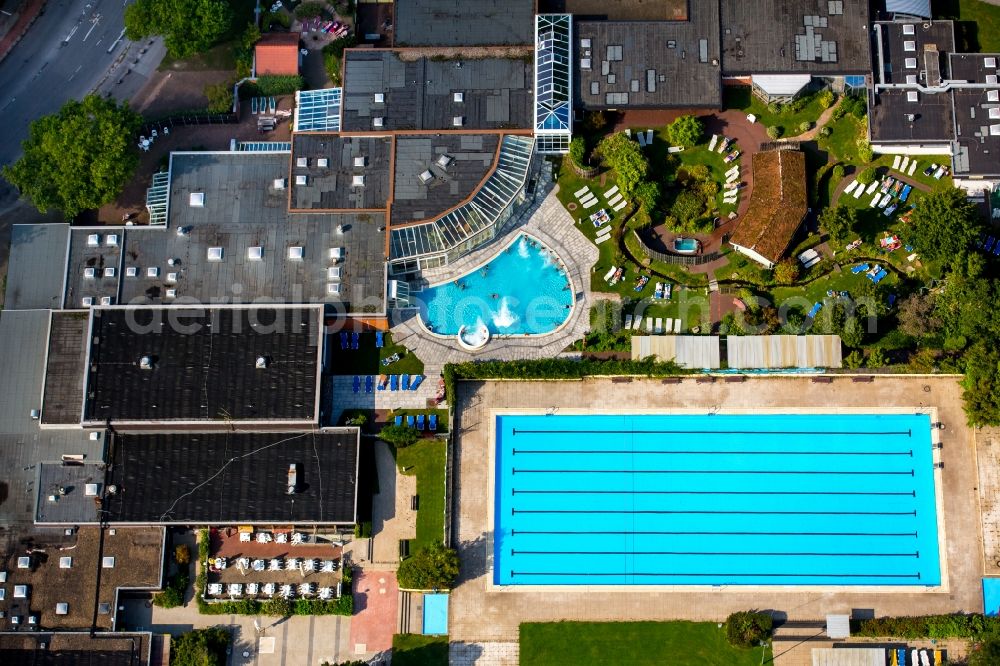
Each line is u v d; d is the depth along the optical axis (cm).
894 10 13662
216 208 13238
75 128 12975
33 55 14312
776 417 13025
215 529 12706
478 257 13538
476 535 12756
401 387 13100
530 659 12431
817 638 12425
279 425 12506
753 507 12862
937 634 12250
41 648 12269
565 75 13375
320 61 14262
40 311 13050
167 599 12462
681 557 12744
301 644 12512
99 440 12588
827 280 13300
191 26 13600
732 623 12200
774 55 13475
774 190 13250
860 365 12888
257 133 14075
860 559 12700
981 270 12706
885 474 12900
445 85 13488
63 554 12525
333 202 13162
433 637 12506
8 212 13912
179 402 12488
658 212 13575
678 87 13425
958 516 12712
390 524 12781
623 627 12506
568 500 12900
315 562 12606
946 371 12862
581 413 13062
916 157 13625
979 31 13950
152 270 13038
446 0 13775
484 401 13100
